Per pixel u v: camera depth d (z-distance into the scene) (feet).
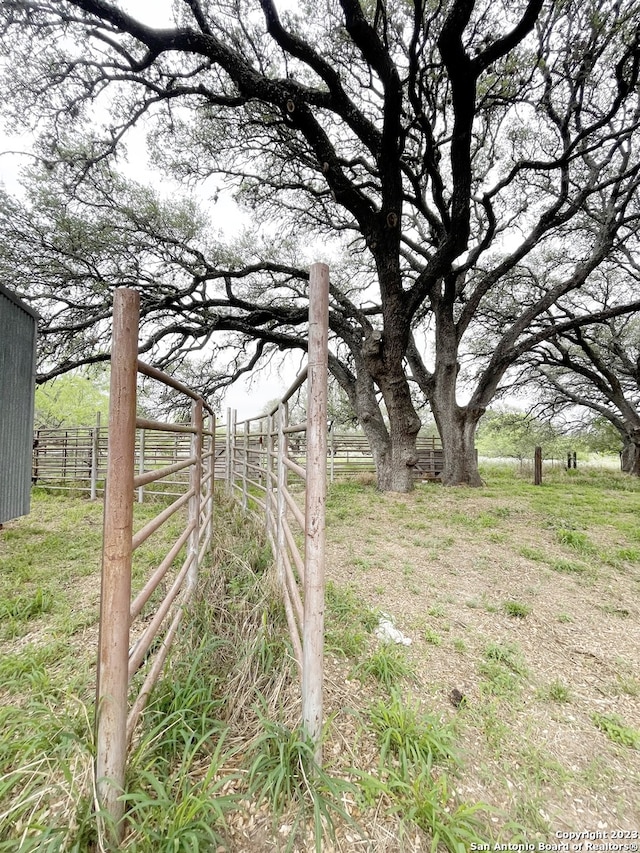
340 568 11.15
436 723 4.84
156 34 17.60
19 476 12.58
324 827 3.59
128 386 3.50
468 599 9.43
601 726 5.31
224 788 3.92
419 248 34.50
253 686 5.23
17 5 16.56
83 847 3.13
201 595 8.00
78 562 12.18
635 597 10.05
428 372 34.53
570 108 22.97
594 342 45.96
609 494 29.17
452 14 15.42
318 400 4.17
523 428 63.82
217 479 28.22
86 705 5.04
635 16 17.21
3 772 4.10
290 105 20.38
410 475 26.73
